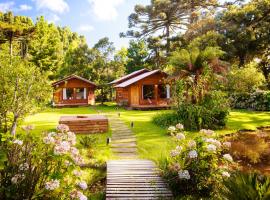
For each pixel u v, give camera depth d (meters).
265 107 27.22
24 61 13.65
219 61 21.58
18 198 5.86
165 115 21.03
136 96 32.25
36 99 13.31
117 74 48.00
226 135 17.25
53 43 51.00
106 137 16.98
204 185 9.35
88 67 47.47
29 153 6.27
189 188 9.44
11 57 13.10
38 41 48.31
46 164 6.23
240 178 6.43
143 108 31.39
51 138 6.34
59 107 37.38
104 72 48.19
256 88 30.92
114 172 10.77
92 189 9.99
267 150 14.24
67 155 6.20
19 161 6.14
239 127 18.94
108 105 39.31
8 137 6.22
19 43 45.56
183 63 21.11
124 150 14.39
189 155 9.21
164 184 9.80
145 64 51.97
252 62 35.66
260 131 18.33
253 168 11.92
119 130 18.92
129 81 33.78
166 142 15.14
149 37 47.91
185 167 9.55
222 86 26.97
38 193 6.03
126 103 35.25
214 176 9.40
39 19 51.69
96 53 48.47
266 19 30.97
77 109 34.19
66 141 6.54
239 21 31.39
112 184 9.77
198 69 21.00
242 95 29.69
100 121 18.47
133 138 16.66
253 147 14.66
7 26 31.41
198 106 19.20
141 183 9.87
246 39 30.92
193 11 44.47
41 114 28.22
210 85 21.00
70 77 37.94
